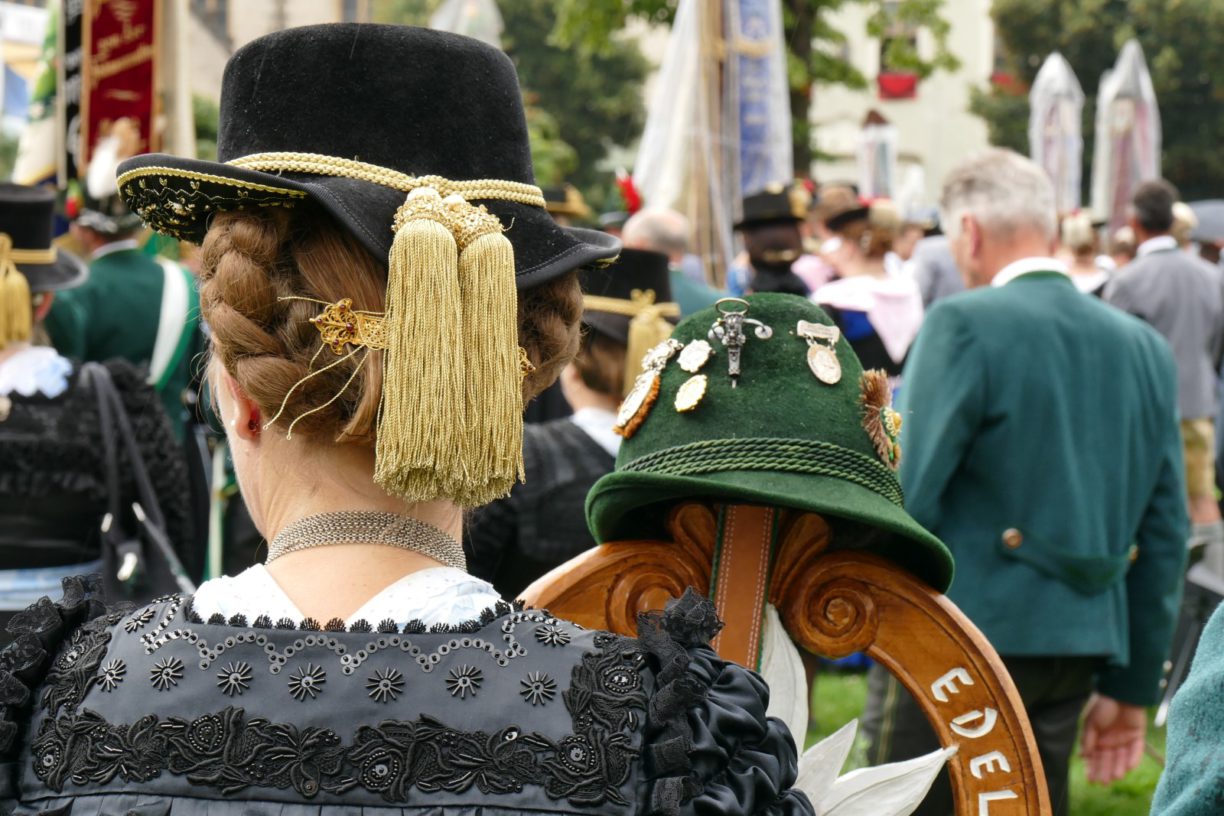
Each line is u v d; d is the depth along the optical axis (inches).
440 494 51.7
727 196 403.2
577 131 1307.8
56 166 306.8
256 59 59.5
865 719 155.2
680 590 86.1
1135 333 156.9
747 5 404.8
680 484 81.7
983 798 83.7
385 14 1122.7
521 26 1291.8
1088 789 231.3
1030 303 152.6
